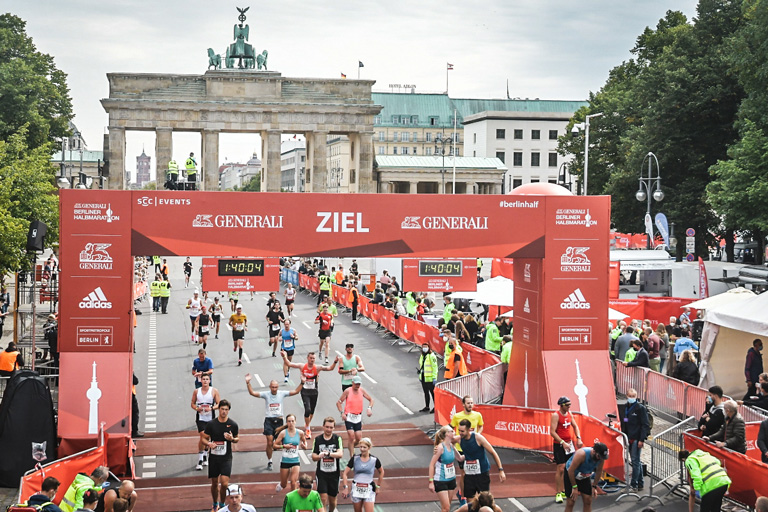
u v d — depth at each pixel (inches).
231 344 1678.2
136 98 4722.0
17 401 837.8
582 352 1004.6
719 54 2620.6
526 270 1051.9
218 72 4768.7
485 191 6363.2
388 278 2207.2
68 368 900.0
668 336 1360.7
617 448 837.8
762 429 776.9
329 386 1301.7
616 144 3257.9
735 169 1979.6
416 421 1088.2
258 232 938.7
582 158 3599.9
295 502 612.1
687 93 2645.2
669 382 1098.1
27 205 1769.2
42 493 610.9
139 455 936.3
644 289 2362.2
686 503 802.2
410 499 800.9
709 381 1193.4
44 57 3511.3
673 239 2546.8
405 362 1502.2
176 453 943.7
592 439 880.9
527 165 6998.0
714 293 2027.6
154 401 1195.9
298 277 2731.3
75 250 904.9
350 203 956.0
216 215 928.9
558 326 1000.9
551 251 994.7
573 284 999.6
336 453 721.0
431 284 1097.4
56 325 1218.0
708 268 2048.5
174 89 4766.2
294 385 1290.6
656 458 849.5
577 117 3823.8
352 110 4896.7
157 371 1408.7
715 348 1188.5
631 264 2076.8
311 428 1042.7
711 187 2178.9
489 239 982.4
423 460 922.1
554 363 997.2
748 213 2014.0
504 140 6978.4
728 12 2704.2
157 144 4763.8
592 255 1001.5
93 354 907.4
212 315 1736.0
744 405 938.7
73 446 876.0
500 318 1413.6
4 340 1576.0
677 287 2075.5
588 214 997.8
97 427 884.6
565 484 734.5
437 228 971.9
